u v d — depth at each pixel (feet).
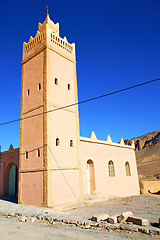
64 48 67.10
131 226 27.53
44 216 35.14
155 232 24.94
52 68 60.44
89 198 64.90
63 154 56.54
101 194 71.46
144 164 289.94
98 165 74.18
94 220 31.19
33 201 52.44
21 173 58.75
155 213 44.70
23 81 67.26
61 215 36.24
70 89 65.21
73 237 24.27
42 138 54.24
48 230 27.73
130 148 96.58
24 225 30.94
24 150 59.77
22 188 57.16
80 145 68.23
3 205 53.57
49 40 61.67
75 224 30.73
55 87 59.72
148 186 100.68
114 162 83.25
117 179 81.97
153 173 225.15
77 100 66.85
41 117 56.18
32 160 55.93
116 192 79.15
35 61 63.82
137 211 47.37
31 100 61.62
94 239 23.39
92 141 73.20
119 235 24.97
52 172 51.72
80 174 60.49
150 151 354.13
